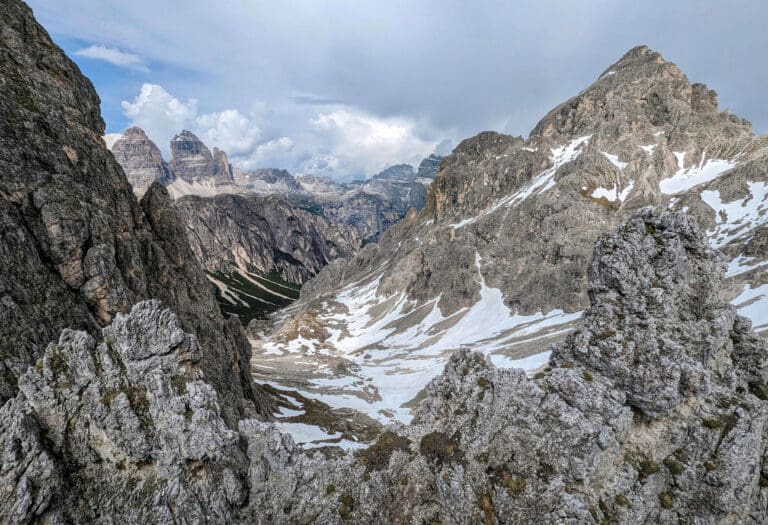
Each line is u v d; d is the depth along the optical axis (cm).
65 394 2527
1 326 2955
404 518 2939
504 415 3027
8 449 2198
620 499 2592
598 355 2995
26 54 4669
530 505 2633
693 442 2728
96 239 4062
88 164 4569
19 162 3744
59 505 2233
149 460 2594
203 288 5878
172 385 2806
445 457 3064
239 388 5172
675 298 3127
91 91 5641
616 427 2722
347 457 3178
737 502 2547
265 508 2805
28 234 3569
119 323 2825
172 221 5716
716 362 3102
